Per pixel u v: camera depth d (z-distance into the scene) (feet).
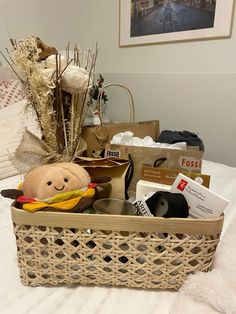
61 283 1.76
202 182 1.88
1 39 5.18
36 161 2.07
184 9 5.19
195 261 1.67
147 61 6.05
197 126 5.58
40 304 1.64
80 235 1.59
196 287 1.59
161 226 1.55
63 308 1.62
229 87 4.98
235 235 2.11
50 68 2.07
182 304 1.57
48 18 6.01
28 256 1.66
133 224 1.55
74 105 2.26
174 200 1.63
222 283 1.60
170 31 5.50
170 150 2.29
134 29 6.05
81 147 2.48
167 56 5.69
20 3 5.39
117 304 1.65
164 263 1.64
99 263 1.65
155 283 1.71
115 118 6.95
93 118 3.26
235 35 4.73
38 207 1.56
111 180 2.10
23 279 1.75
